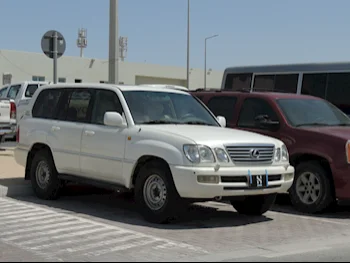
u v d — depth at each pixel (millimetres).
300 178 9828
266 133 10367
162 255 6605
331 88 14852
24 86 19859
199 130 8594
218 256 6641
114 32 13266
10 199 10508
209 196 7906
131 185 8711
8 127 16000
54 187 10273
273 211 9945
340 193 9281
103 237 7484
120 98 9188
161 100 9516
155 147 8211
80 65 47406
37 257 6449
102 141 9133
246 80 16969
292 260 6613
